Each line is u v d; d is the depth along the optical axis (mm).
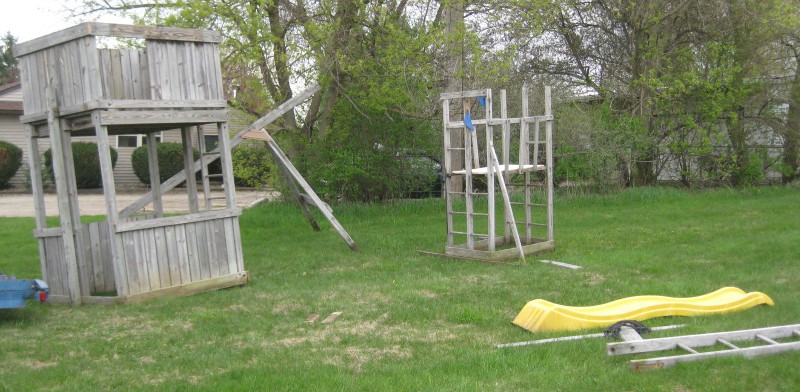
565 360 5852
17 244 13180
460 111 17047
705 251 11062
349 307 8172
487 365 5781
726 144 20500
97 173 26938
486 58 17219
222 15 14578
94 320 7816
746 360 5559
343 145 17141
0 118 27562
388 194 17953
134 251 8750
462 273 10062
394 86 15984
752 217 14703
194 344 6836
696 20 20359
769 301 7586
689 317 7168
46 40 8812
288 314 7957
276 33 15953
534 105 18734
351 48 16359
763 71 20078
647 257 10680
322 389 5309
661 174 21266
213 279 9391
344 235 12148
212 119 9539
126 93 8734
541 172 19016
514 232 10844
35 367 6180
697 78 19438
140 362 6273
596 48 21859
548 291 8695
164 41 9086
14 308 7836
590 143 18969
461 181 19000
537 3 16969
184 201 21844
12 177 26641
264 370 5840
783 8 19188
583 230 13867
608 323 6965
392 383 5406
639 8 20031
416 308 7961
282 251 12445
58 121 8867
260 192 25875
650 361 5480
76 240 8906
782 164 20734
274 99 16406
